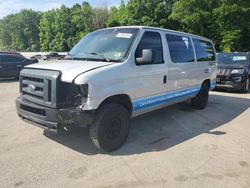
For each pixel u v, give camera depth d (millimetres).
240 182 3432
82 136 4973
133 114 4777
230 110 7527
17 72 13828
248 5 30609
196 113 7070
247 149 4539
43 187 3250
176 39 5848
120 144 4469
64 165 3820
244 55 11859
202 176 3574
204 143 4805
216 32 34500
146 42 4887
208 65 7398
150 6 42375
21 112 4402
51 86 3840
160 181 3434
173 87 5703
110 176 3543
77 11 74875
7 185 3279
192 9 32688
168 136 5164
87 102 3797
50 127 3965
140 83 4695
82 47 5125
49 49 82500
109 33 5102
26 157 4047
